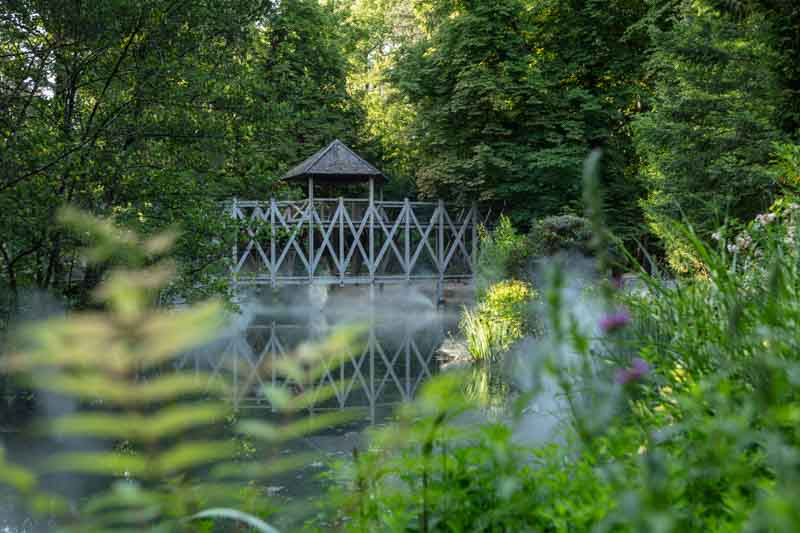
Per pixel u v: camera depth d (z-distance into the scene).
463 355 13.19
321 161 22.03
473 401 1.47
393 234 23.11
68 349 0.86
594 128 22.70
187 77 10.58
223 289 9.78
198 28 11.00
